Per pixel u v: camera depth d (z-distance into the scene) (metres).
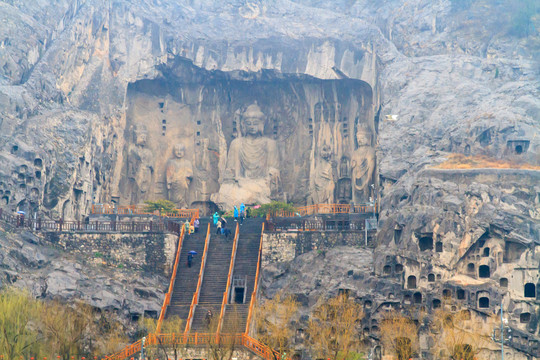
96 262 115.94
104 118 143.50
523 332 106.88
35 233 114.44
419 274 112.19
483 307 109.50
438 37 150.62
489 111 126.06
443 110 131.62
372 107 148.12
